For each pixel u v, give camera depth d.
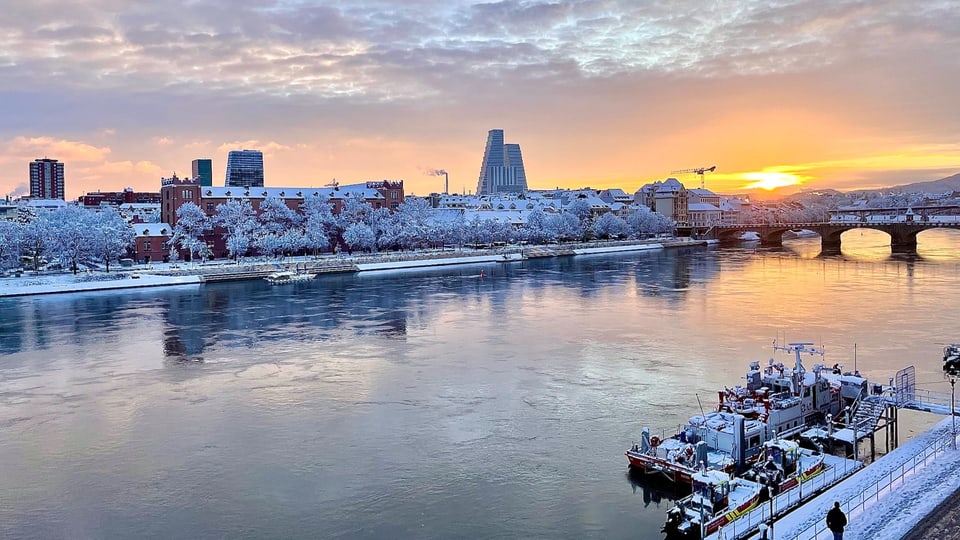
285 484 65.00
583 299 173.62
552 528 56.44
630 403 86.62
